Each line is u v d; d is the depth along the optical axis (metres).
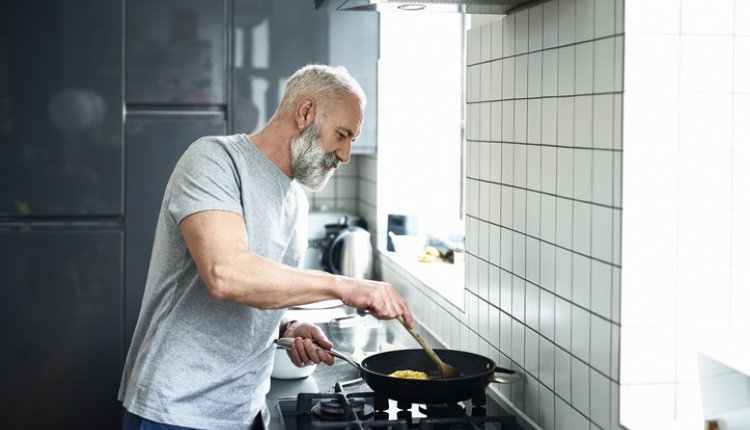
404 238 3.51
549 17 1.79
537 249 1.89
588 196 1.63
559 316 1.78
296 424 1.98
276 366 2.38
